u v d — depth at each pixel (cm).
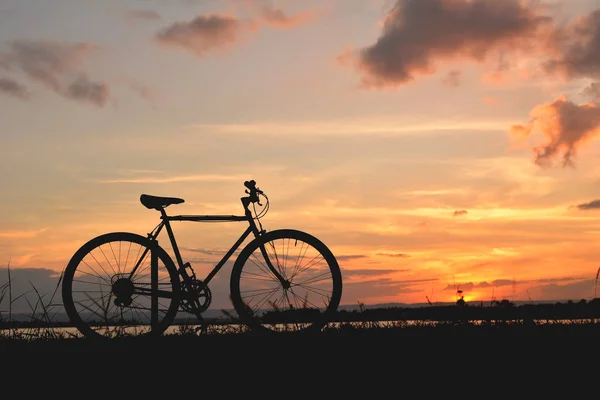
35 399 493
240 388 513
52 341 654
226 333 690
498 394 500
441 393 502
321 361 567
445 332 684
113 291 700
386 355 582
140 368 551
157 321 700
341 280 712
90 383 522
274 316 705
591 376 532
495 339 642
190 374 538
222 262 714
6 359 573
